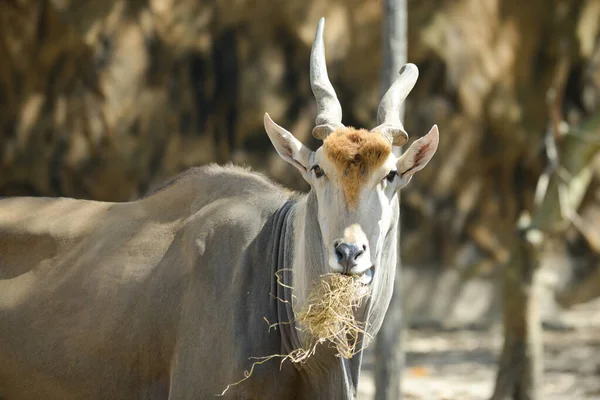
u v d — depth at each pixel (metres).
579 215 39.62
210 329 12.88
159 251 13.82
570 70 40.34
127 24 37.75
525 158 39.97
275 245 13.30
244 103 38.66
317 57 13.77
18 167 37.72
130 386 13.57
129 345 13.48
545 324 38.50
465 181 39.72
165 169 38.31
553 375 28.53
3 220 14.58
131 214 14.43
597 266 39.62
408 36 38.69
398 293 20.16
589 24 40.38
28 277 14.21
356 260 11.39
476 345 34.69
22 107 37.69
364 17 38.81
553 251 39.59
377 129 12.52
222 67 38.88
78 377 13.68
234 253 13.33
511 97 39.69
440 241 39.94
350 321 12.39
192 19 38.66
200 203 14.02
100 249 14.11
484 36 39.47
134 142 37.91
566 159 23.22
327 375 12.65
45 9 37.03
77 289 13.88
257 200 13.87
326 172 11.87
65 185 37.62
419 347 34.19
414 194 39.44
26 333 13.90
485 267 40.03
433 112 38.94
